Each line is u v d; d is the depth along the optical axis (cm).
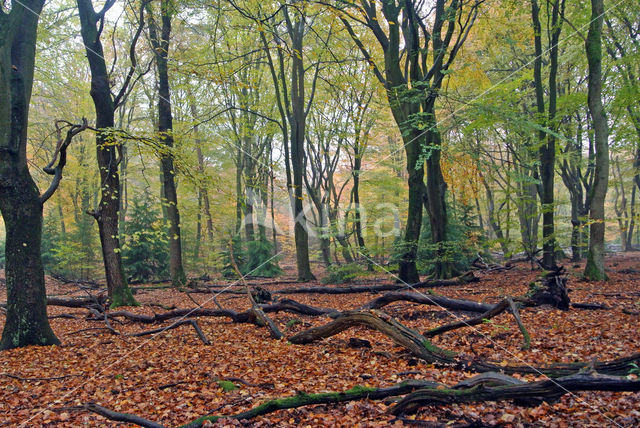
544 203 1591
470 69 1725
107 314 1068
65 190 2344
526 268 1838
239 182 2373
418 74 1412
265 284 1891
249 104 2105
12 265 818
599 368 406
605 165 1274
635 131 1589
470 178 1691
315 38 1953
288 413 455
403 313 1002
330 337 825
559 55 1958
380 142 2589
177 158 995
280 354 717
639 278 1339
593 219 1291
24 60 802
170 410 495
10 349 802
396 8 1412
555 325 769
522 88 2008
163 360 713
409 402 423
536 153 1762
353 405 452
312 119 2403
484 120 1218
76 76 2052
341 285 1648
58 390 586
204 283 1964
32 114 1955
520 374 491
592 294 1061
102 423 472
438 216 1552
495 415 413
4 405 538
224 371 633
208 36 1800
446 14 1295
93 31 1177
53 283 2144
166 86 1545
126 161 2189
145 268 2112
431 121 1369
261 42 1934
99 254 2420
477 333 758
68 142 840
